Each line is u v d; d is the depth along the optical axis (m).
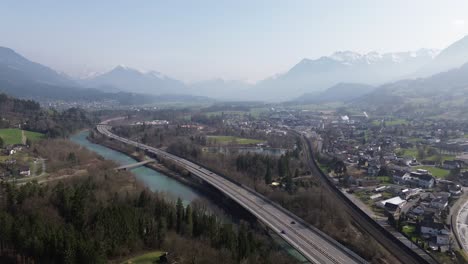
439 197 177.75
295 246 124.50
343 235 137.25
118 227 122.69
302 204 167.75
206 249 123.12
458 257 118.12
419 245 123.81
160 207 148.75
